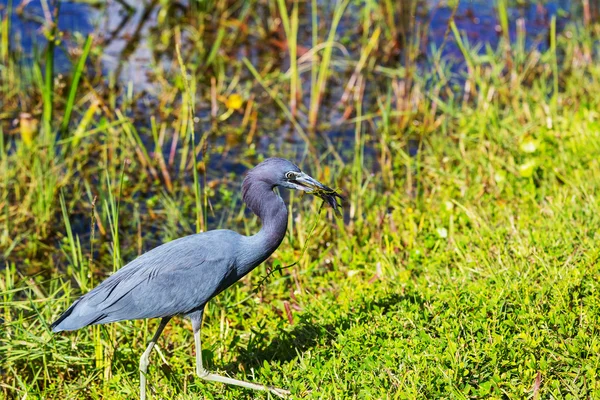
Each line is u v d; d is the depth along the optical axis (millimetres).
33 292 10664
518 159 12773
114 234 9047
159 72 17266
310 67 17734
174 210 12328
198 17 19500
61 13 19766
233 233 8367
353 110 16484
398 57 18375
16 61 16969
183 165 14008
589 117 13625
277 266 8656
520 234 10195
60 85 15938
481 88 15156
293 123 15680
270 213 8289
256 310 9953
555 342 7809
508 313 8438
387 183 13375
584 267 8883
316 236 11453
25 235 11891
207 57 18266
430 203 12094
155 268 8000
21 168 12898
